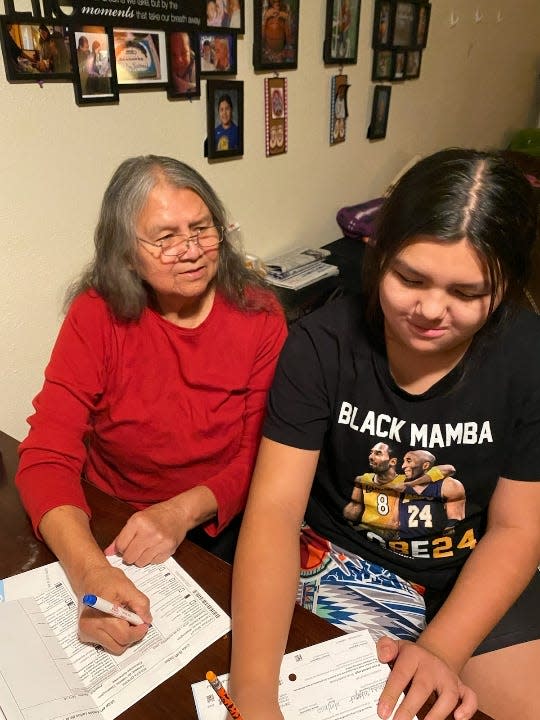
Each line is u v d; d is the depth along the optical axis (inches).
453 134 128.2
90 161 56.9
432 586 38.0
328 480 37.9
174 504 37.7
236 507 42.0
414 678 26.3
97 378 41.3
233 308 44.2
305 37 77.8
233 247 44.8
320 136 87.6
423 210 24.9
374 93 95.7
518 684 31.9
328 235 98.0
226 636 28.5
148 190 38.9
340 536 39.8
